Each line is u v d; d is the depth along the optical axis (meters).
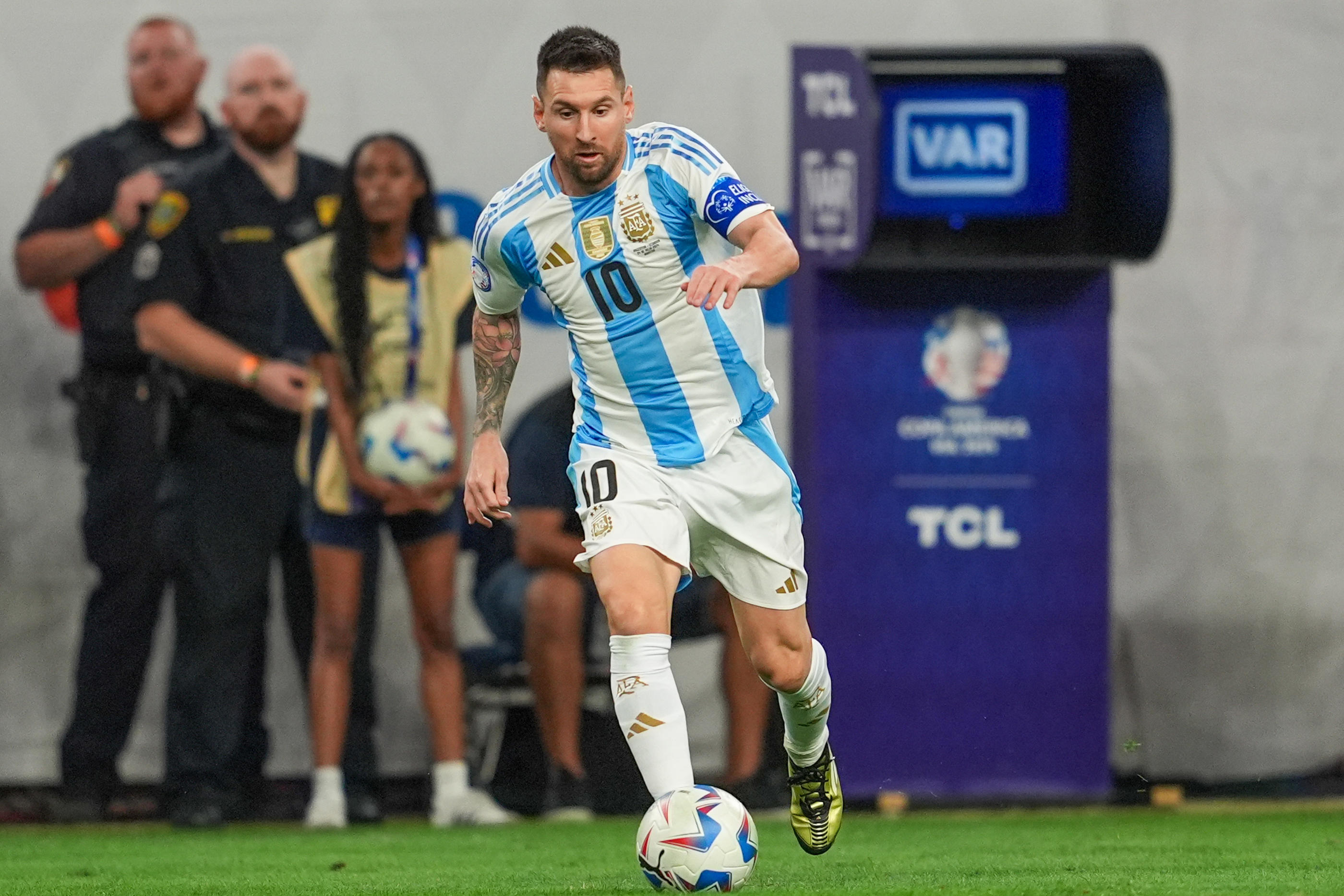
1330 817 21.67
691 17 23.44
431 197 23.50
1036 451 22.84
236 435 23.25
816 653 12.16
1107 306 22.84
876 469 22.84
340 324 23.16
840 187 22.45
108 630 23.38
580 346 11.55
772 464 11.61
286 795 23.45
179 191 23.48
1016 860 14.89
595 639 23.23
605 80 10.72
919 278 22.75
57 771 23.28
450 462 23.09
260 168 23.47
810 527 22.81
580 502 11.50
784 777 23.16
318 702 22.77
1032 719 22.91
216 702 23.02
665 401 11.38
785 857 15.72
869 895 10.44
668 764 10.58
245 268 23.33
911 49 22.41
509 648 23.30
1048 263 22.66
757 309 11.68
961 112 22.72
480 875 14.09
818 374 22.75
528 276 11.66
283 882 13.66
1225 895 10.66
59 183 23.50
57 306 23.45
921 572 22.84
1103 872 13.36
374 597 23.31
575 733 22.95
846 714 22.78
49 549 23.39
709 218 10.79
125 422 23.36
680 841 10.34
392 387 23.20
